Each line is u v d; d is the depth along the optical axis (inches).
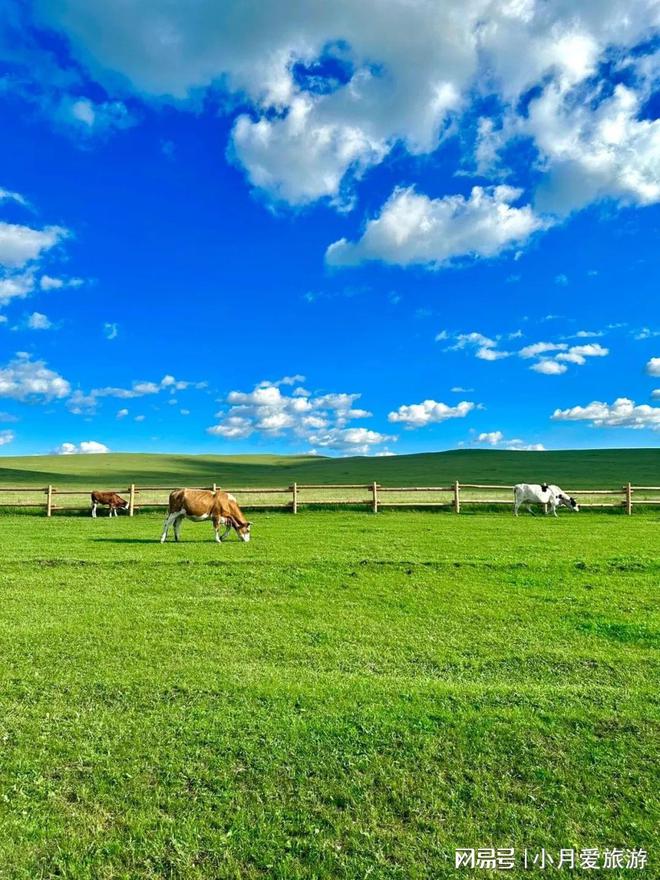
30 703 252.7
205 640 339.9
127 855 161.2
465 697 258.1
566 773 199.6
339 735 223.1
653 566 551.8
